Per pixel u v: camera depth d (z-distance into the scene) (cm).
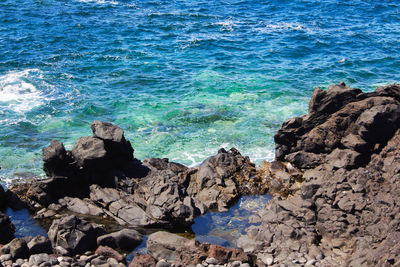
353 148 2423
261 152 2853
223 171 2489
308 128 2645
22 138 3038
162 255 1914
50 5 6100
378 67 4372
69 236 1933
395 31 5450
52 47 4709
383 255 1702
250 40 5112
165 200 2195
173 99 3641
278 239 1972
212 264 1780
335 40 5119
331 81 4041
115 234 1978
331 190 2142
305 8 6406
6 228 2036
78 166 2381
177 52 4716
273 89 3825
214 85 3909
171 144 2952
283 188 2445
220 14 6066
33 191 2323
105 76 4088
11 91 3681
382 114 2372
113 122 3262
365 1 6712
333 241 1952
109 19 5681
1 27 5212
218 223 2181
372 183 2142
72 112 3406
